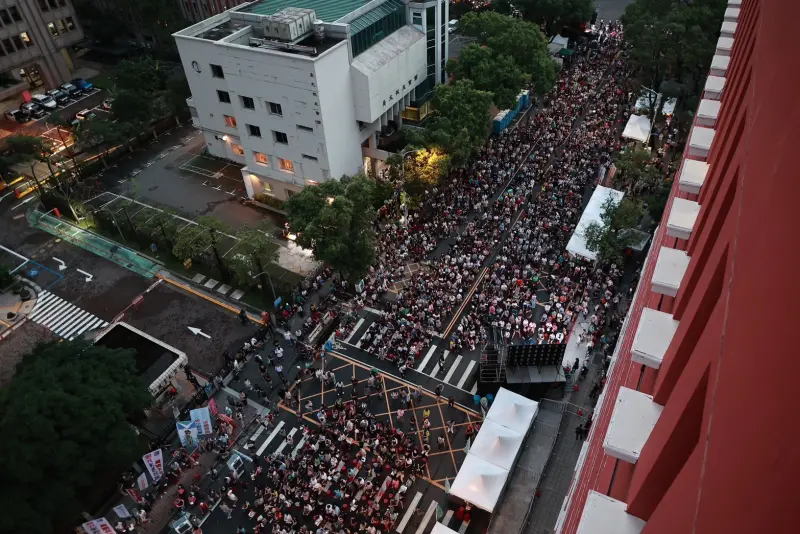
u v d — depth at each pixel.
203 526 40.00
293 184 68.25
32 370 40.59
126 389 40.72
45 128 87.88
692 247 18.30
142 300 58.34
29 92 93.62
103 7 109.69
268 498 40.59
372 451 43.03
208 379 50.09
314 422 45.97
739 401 6.05
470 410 46.03
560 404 45.09
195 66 66.88
